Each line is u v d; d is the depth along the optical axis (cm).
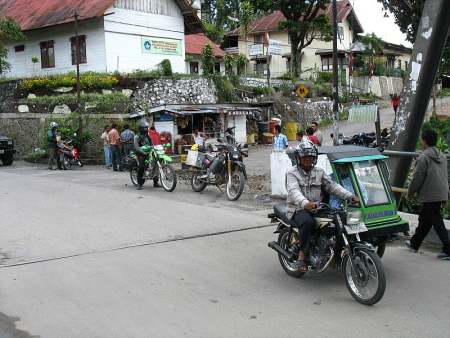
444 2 820
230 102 2725
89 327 506
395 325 503
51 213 1034
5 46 3136
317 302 568
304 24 3828
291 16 3919
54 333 494
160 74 2511
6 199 1200
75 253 755
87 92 2455
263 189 1335
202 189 1290
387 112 3744
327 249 597
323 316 528
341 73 4388
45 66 2955
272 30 5000
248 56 5134
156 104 2409
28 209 1077
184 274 664
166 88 2459
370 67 4609
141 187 1363
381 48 4991
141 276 655
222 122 2486
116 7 2711
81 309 552
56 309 552
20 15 3066
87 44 2739
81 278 648
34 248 781
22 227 914
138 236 851
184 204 1131
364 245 561
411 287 612
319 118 3450
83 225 929
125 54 2764
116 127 1978
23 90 2575
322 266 598
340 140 2059
